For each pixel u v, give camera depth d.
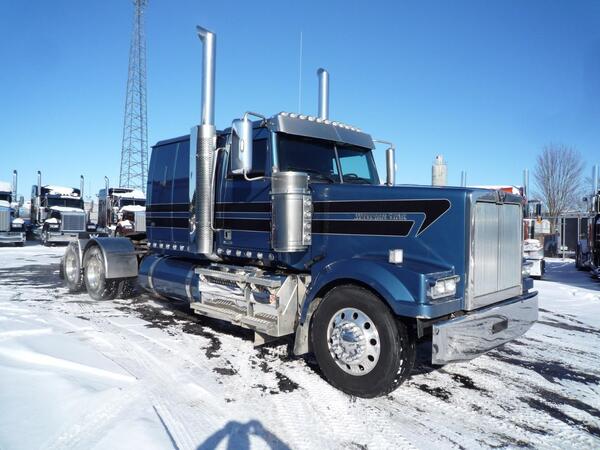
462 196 3.97
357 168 5.73
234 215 5.43
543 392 4.23
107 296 7.95
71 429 3.01
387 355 3.79
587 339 6.15
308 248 4.84
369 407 3.79
